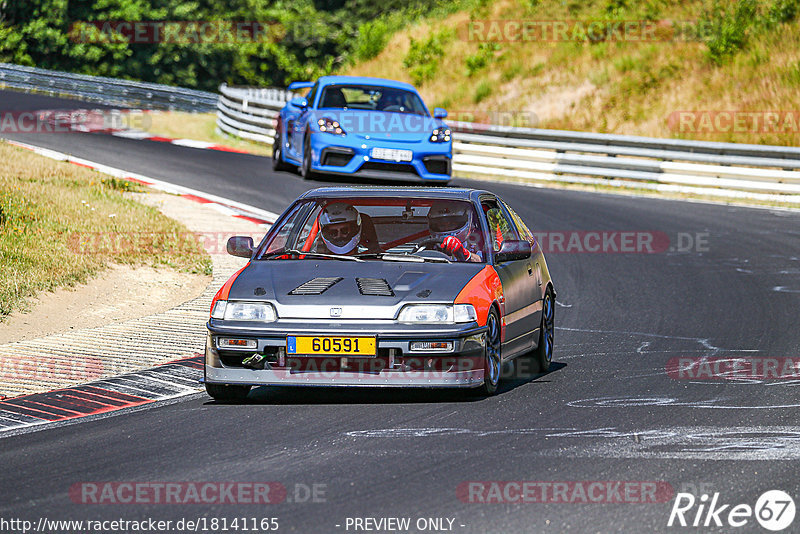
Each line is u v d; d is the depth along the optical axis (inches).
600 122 4003.4
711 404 1062.4
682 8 4601.4
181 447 900.6
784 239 2373.3
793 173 3004.4
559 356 1370.6
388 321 1036.5
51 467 844.0
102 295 1680.6
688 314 1651.1
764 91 3887.8
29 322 1505.9
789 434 933.8
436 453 866.1
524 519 703.7
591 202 2829.7
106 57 7022.6
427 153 2583.7
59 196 2314.2
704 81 4045.3
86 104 4726.9
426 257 1167.6
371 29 5565.9
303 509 725.9
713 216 2677.2
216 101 4879.4
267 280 1100.5
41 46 6766.7
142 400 1104.2
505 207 1309.1
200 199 2566.4
